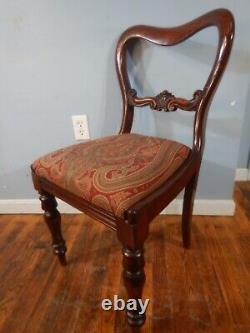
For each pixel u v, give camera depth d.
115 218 0.61
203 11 0.90
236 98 1.01
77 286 0.93
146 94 1.05
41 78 1.05
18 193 1.30
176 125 1.09
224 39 0.74
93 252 1.07
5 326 0.82
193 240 1.10
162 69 1.00
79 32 0.97
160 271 0.96
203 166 1.15
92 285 0.93
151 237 1.12
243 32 0.91
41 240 1.15
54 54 1.01
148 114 1.09
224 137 1.08
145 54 0.99
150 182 0.63
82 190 0.66
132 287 0.63
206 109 0.81
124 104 0.96
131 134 0.93
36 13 0.95
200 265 0.98
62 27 0.96
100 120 1.12
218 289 0.89
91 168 0.69
